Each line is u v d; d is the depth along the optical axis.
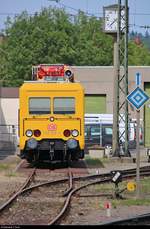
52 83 61.22
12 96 123.31
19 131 61.19
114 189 42.34
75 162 70.56
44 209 34.03
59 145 60.78
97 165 67.69
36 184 47.06
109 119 103.06
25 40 180.62
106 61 194.25
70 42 184.88
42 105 60.97
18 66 178.88
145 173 59.06
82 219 30.55
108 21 78.06
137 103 39.16
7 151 96.00
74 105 60.81
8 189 43.66
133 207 35.62
